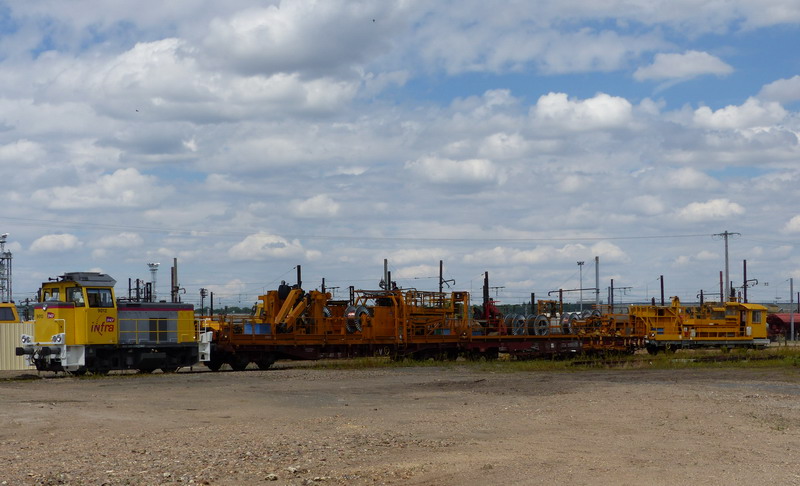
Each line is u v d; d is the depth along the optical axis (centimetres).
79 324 3222
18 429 1667
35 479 1147
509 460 1309
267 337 3844
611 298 7925
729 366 3806
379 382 2936
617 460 1328
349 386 2773
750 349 5562
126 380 2977
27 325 4100
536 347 4588
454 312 4469
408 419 1861
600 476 1191
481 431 1658
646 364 3938
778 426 1781
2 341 4075
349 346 4081
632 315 5125
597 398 2325
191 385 2766
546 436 1595
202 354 3600
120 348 3309
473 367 3772
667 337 5534
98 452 1371
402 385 2814
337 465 1254
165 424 1752
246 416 1908
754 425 1789
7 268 7219
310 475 1180
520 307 5941
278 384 2828
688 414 1956
